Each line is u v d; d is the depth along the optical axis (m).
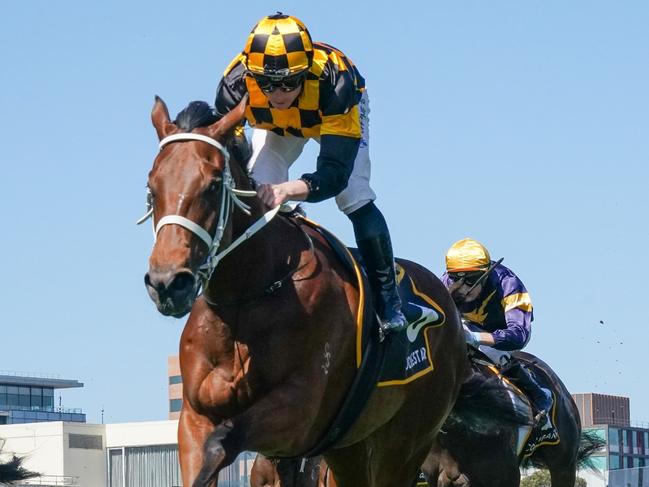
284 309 8.06
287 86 8.46
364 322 8.73
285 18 8.49
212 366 8.04
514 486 13.66
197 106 7.79
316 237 8.75
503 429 13.53
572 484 15.42
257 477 11.81
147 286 7.25
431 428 10.21
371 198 9.18
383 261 9.15
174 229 7.33
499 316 14.12
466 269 13.71
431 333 9.98
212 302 8.02
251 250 7.96
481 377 12.36
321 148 8.58
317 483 11.01
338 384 8.61
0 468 11.03
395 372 9.33
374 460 10.16
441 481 13.70
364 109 9.12
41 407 75.25
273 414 7.82
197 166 7.48
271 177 9.25
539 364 15.65
